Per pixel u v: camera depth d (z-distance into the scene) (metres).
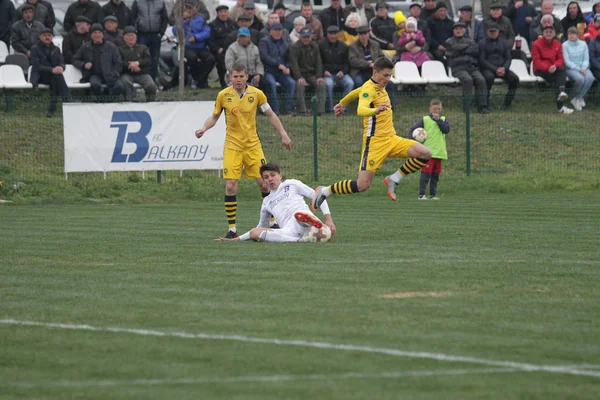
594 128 70.88
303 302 23.14
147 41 71.44
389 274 27.00
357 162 64.06
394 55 75.62
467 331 20.08
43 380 16.86
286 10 79.12
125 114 57.31
